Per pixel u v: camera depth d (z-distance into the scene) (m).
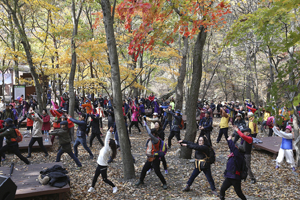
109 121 10.08
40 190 5.09
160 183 6.42
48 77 18.56
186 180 6.56
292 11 6.29
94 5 11.27
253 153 9.41
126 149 6.63
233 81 22.80
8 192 3.22
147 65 12.69
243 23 5.12
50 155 9.19
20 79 18.33
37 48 19.36
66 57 12.06
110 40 6.27
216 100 29.56
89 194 5.88
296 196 5.49
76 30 10.91
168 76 32.06
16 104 18.47
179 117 9.80
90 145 10.51
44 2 12.06
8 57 13.99
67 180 5.59
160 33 5.55
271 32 5.45
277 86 3.65
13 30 11.21
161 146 6.00
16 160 8.57
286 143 7.37
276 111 3.52
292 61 3.63
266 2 6.32
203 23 5.41
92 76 13.66
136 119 13.51
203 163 5.62
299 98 2.92
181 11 5.56
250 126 9.73
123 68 11.66
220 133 10.81
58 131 7.35
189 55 22.34
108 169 7.54
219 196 5.49
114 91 6.51
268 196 5.56
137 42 4.98
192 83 8.03
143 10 4.07
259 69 19.22
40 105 12.09
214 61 24.89
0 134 7.19
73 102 11.04
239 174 4.84
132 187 6.18
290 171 7.18
